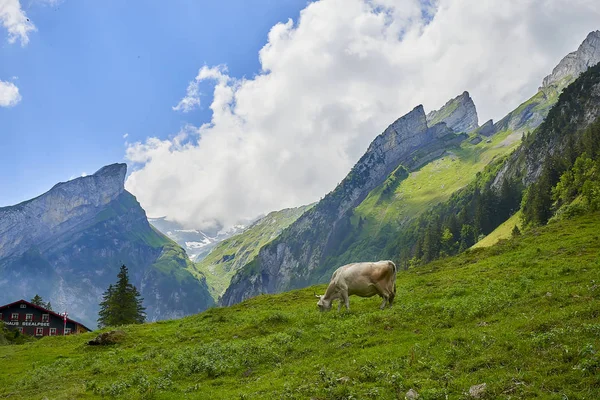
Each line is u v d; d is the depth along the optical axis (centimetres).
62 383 2345
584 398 1158
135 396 1909
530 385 1278
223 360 2208
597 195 8556
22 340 6894
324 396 1500
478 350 1586
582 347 1384
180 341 3012
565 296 1992
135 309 9150
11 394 2275
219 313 4125
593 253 3309
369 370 1606
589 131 16212
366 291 2741
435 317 2150
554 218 10862
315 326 2470
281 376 1838
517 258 3738
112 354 2888
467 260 4459
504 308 2055
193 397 1797
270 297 4744
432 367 1528
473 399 1286
